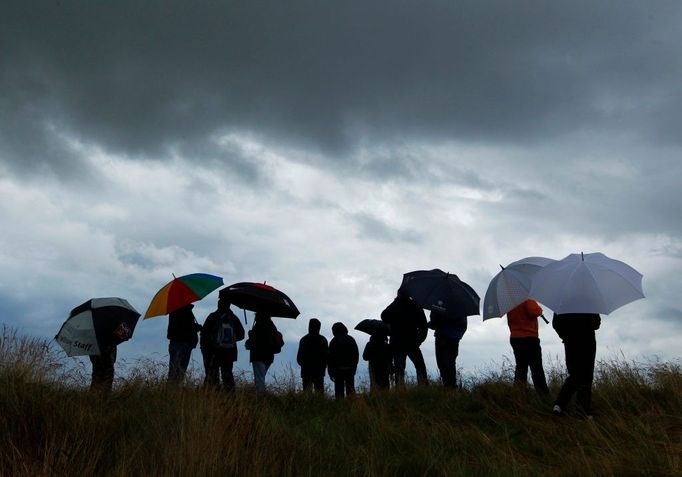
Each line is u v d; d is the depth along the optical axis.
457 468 8.15
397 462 8.27
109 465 7.40
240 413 8.95
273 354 13.29
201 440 7.58
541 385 11.31
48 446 7.64
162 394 10.15
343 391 13.97
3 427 7.99
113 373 10.76
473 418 10.70
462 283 13.30
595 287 9.33
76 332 10.72
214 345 12.38
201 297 12.27
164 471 7.08
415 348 13.77
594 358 9.85
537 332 11.52
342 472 7.85
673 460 7.84
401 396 12.45
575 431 9.27
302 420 11.03
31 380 9.41
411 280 13.37
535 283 9.71
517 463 8.22
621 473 7.64
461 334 13.05
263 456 7.67
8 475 6.91
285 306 13.26
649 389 10.98
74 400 9.36
